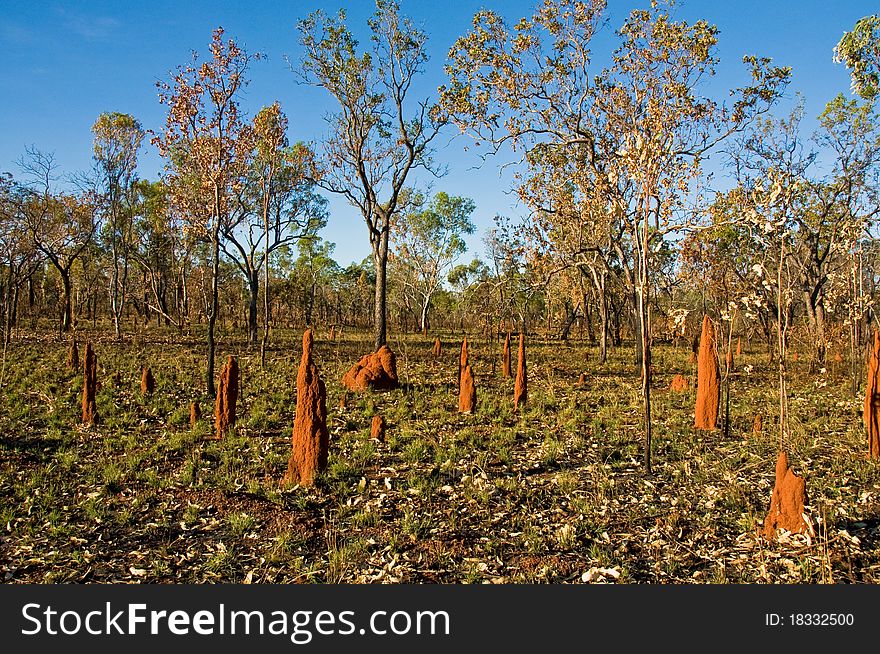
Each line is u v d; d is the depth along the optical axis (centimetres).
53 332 3142
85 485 841
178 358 2300
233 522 695
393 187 2559
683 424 1195
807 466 891
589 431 1157
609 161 1117
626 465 927
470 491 796
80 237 3406
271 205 2869
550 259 2067
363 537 665
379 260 2592
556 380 1936
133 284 4566
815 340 2088
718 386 1180
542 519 704
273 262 6044
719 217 955
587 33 1836
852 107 2117
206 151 1568
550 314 5319
